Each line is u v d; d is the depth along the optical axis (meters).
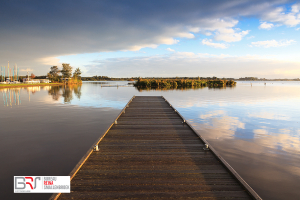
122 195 2.48
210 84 51.72
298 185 3.45
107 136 4.94
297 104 14.20
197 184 2.73
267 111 11.16
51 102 15.52
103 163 3.34
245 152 4.94
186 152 3.88
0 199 3.09
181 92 26.67
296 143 5.64
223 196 2.48
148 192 2.54
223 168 3.20
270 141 5.80
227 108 12.21
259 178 3.69
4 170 4.00
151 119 7.07
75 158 4.60
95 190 2.57
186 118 9.13
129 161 3.43
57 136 6.27
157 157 3.62
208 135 6.42
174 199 2.42
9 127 7.38
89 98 18.86
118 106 13.33
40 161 4.43
